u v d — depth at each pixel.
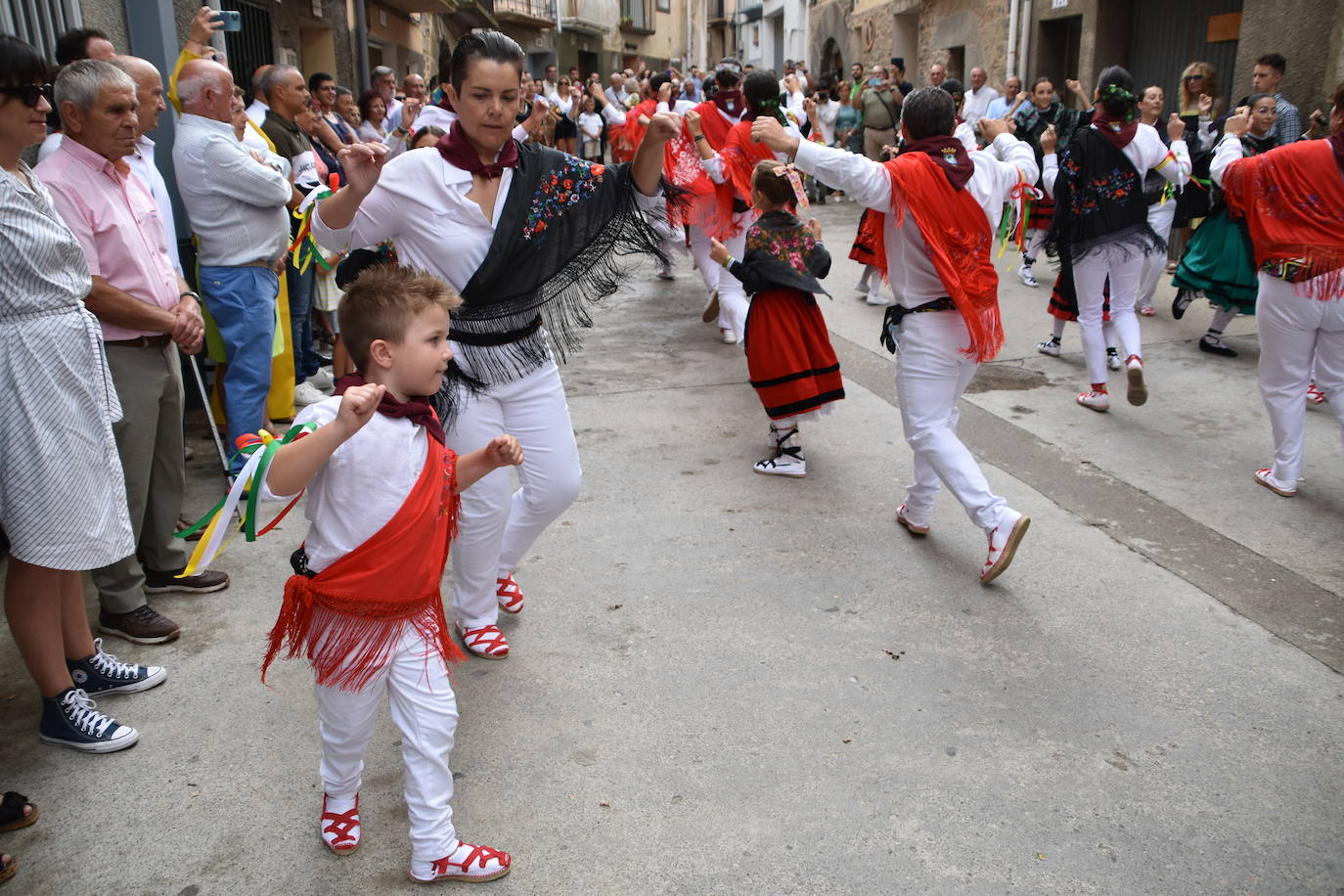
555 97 16.48
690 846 2.38
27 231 2.37
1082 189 5.21
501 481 2.96
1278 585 3.62
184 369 5.54
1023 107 9.28
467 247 2.71
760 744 2.75
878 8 18.25
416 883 2.27
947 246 3.51
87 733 2.71
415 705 2.21
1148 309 7.49
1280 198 4.08
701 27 41.12
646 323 7.91
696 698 2.97
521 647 3.26
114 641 3.28
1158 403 5.66
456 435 2.88
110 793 2.56
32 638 2.62
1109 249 5.25
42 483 2.45
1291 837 2.39
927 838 2.40
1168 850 2.35
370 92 7.86
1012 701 2.94
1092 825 2.44
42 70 2.43
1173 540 3.99
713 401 5.87
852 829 2.43
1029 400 5.77
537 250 2.79
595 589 3.64
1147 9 10.43
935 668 3.12
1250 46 8.28
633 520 4.22
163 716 2.89
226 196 4.10
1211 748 2.72
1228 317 6.42
